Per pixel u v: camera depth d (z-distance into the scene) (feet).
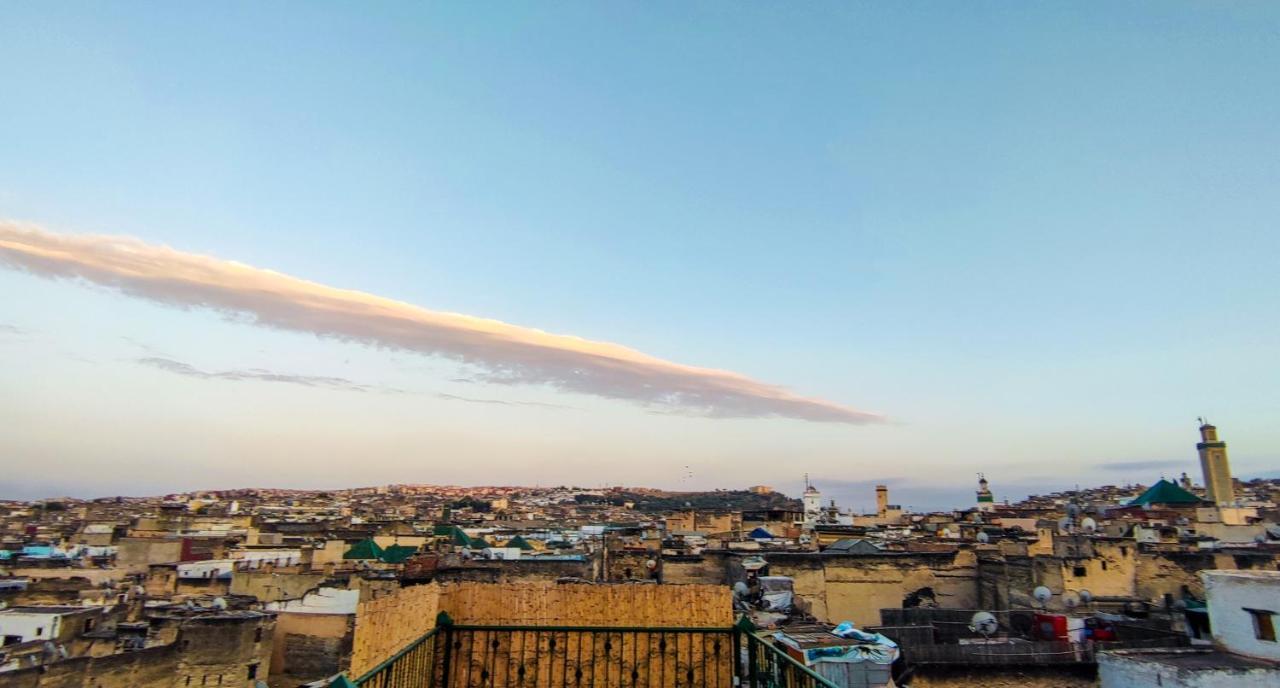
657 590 36.24
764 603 89.61
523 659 34.45
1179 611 84.17
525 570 116.26
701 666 34.86
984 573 105.70
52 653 86.79
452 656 34.40
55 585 125.08
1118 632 80.53
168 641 93.91
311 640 109.81
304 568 148.05
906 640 74.84
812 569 105.91
